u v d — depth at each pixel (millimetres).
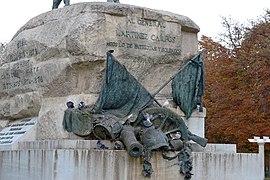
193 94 11555
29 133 11562
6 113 12992
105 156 9492
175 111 11414
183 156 10172
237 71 29438
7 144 11695
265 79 27938
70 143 9914
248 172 10844
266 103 27609
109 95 10461
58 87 11156
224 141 31438
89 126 10180
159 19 11453
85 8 10867
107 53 10445
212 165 10500
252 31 29984
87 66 10727
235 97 28625
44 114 11266
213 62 31766
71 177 9375
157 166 9938
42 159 9711
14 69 12570
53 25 11461
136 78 11141
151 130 9953
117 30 10898
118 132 9930
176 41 11648
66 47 10852
